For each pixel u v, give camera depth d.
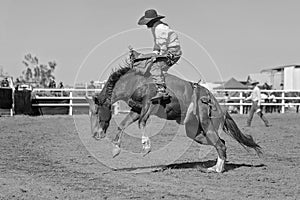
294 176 9.75
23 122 21.95
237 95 32.06
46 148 13.56
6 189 8.28
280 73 43.25
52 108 27.62
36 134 17.03
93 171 10.13
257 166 10.96
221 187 8.64
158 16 9.41
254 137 17.28
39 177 9.38
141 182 9.03
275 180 9.31
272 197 7.92
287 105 31.80
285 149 14.06
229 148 14.29
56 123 21.50
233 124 10.20
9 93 26.17
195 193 8.12
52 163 11.07
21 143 14.61
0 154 12.36
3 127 19.52
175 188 8.50
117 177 9.51
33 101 27.33
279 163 11.45
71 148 13.57
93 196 7.82
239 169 10.54
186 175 9.77
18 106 26.55
